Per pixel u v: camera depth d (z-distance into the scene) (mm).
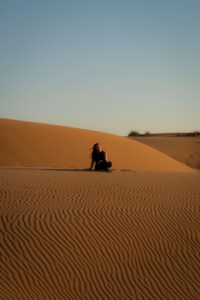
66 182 21344
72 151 47906
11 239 14422
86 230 15188
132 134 131875
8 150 43844
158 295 12953
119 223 15812
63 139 49750
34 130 49750
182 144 90062
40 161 43844
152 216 16547
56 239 14594
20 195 18125
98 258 14055
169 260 14219
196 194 19828
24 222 15320
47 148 46688
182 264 14094
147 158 53438
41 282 13055
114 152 51469
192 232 15562
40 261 13711
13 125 49562
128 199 18453
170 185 21734
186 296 12977
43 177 22734
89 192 19297
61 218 15805
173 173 28375
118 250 14422
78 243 14523
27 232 14789
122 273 13625
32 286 12883
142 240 14953
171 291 13125
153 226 15781
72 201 17719
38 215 15906
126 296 12859
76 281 13219
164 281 13461
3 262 13562
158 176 25250
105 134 57844
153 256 14328
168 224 15984
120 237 15000
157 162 53594
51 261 13750
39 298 12461
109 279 13391
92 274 13492
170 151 85250
